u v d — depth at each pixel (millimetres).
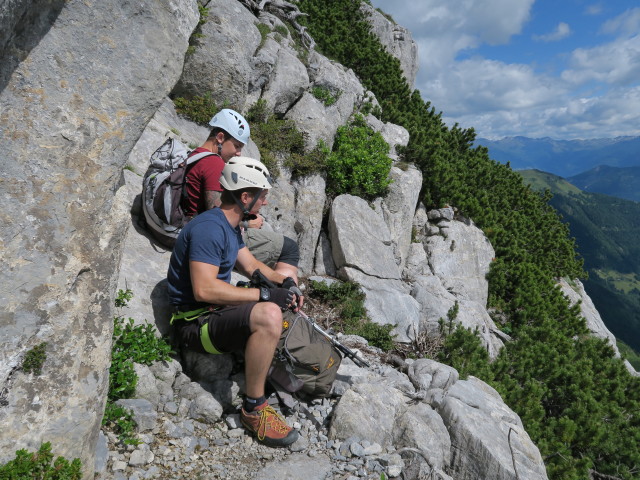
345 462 3400
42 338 2197
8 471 2055
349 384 4355
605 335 17266
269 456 3303
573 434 7914
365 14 22703
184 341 3654
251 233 4652
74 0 2125
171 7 2527
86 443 2434
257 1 12203
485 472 3713
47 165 2162
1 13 1763
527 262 15055
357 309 7355
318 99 11211
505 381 7551
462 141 19344
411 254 11945
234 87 8398
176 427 3311
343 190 10117
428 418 3977
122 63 2348
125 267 4074
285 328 3703
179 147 4430
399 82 18578
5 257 2068
